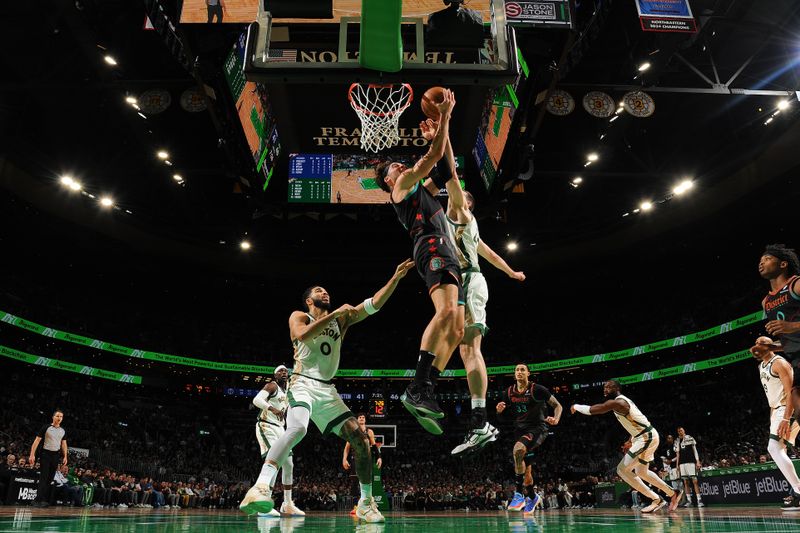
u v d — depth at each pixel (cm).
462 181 1845
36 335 3400
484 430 420
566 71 1620
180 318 4241
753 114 2589
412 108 1666
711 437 3148
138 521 436
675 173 2841
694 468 1380
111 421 3394
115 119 2572
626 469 904
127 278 3916
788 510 707
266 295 4303
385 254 3916
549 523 406
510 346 4275
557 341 4194
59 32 2061
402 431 4003
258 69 743
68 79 2331
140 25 1953
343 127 1780
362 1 647
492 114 1675
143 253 3628
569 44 1412
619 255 3706
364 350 4275
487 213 2005
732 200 2984
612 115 2273
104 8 1848
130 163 2958
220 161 2777
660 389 3912
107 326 3731
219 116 1672
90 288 3944
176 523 398
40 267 3672
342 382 4188
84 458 2634
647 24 1623
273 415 883
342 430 478
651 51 1998
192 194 3139
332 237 3759
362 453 471
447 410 4019
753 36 2106
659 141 2831
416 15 1004
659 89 2053
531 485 882
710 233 3356
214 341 4156
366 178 1853
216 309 4394
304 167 1862
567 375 4097
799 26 1955
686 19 1630
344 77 773
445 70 771
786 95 2044
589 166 2970
